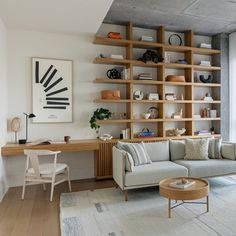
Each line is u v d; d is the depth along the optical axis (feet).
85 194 11.26
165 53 15.53
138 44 14.67
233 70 16.71
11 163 12.97
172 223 8.17
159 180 10.78
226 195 10.86
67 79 13.99
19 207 9.85
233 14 13.58
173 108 16.57
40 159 13.55
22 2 9.68
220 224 8.06
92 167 14.49
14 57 13.08
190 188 8.65
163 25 15.30
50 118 13.73
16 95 13.15
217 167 11.85
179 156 13.21
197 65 16.05
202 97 17.25
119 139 14.12
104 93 13.98
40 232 7.74
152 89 15.90
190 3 12.15
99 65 14.66
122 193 11.37
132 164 10.59
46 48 13.62
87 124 14.49
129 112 14.74
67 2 9.75
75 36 14.15
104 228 7.86
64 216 8.80
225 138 16.90
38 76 13.47
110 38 13.79
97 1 9.70
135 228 7.85
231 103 16.89
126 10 12.94
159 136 15.62
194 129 16.93
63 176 13.48
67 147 12.44
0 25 11.28
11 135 13.04
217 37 17.08
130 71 14.42
